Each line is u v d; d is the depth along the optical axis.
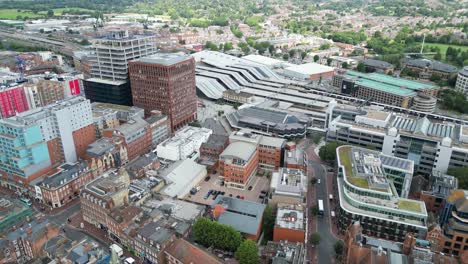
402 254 170.00
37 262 178.38
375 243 180.25
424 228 194.00
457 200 196.12
